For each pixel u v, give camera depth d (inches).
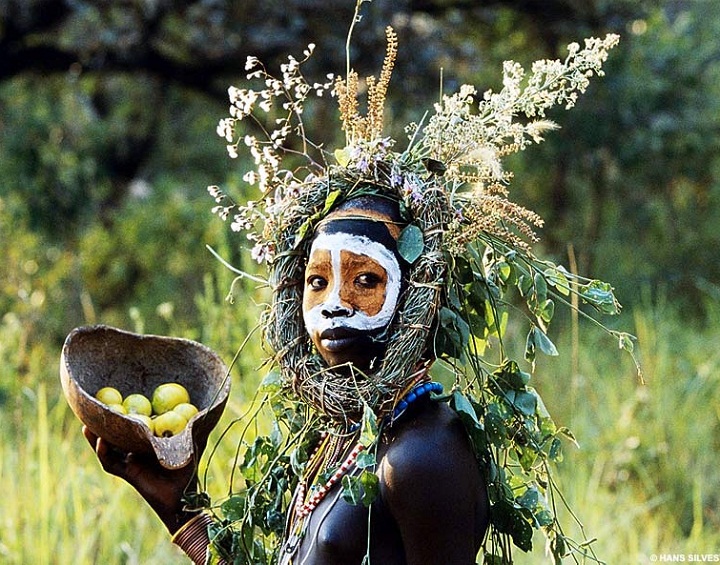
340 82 131.0
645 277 516.4
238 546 138.7
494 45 514.6
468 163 129.0
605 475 295.9
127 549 236.1
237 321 265.4
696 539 257.9
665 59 520.1
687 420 326.6
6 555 231.6
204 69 478.3
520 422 130.3
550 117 515.2
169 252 530.9
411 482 117.2
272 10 430.0
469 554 119.1
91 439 140.6
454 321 125.3
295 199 129.2
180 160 673.0
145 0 448.1
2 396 316.8
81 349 144.0
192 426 135.0
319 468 129.9
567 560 235.6
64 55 474.0
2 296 401.4
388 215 124.3
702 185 553.9
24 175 522.3
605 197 565.0
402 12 427.8
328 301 122.7
